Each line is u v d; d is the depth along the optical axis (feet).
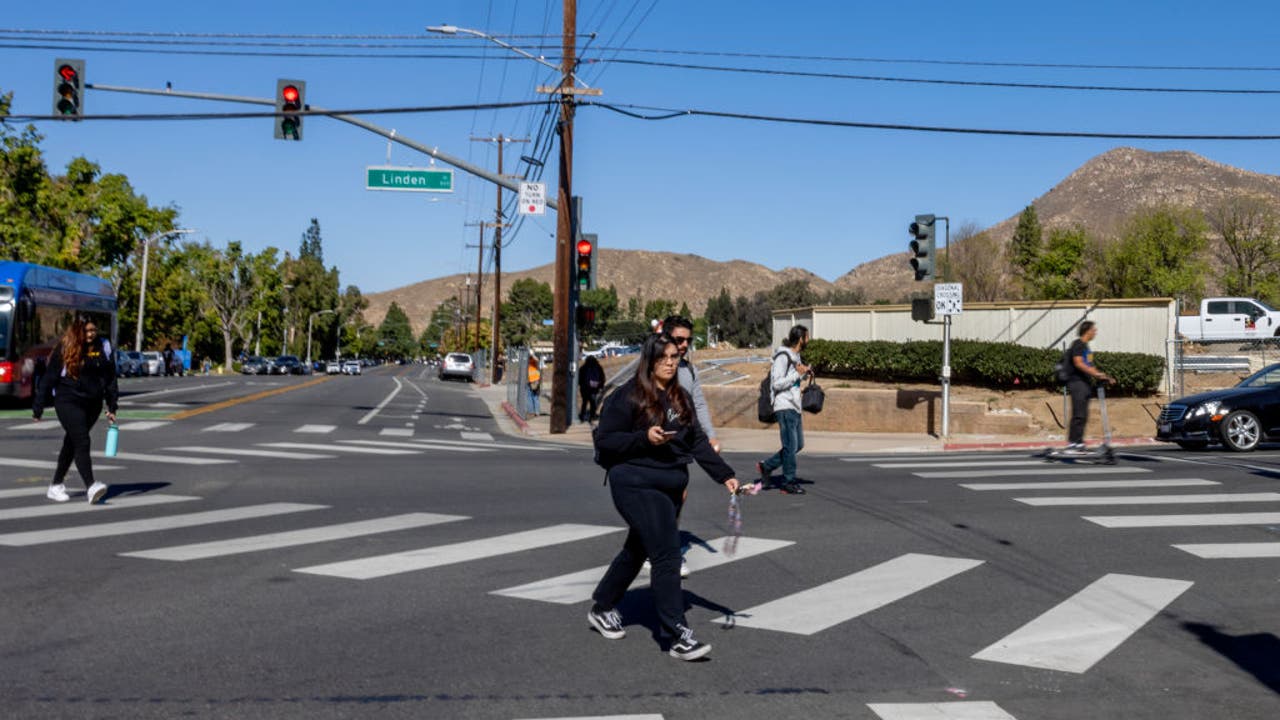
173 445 56.18
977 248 224.12
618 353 254.27
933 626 19.93
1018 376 84.07
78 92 64.90
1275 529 30.04
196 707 14.79
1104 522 31.42
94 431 64.03
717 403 82.58
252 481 40.91
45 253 190.49
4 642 17.97
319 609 20.58
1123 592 22.70
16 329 83.10
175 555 25.80
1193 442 55.31
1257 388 54.19
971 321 96.17
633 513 17.83
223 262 328.70
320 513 32.89
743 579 23.97
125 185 209.87
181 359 254.47
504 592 22.26
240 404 98.17
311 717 14.47
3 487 38.09
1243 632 19.58
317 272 487.20
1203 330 131.54
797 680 16.58
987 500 36.19
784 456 37.99
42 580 22.84
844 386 95.61
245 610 20.42
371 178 74.43
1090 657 17.95
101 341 34.60
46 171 186.39
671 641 18.74
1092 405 78.43
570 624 19.81
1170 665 17.54
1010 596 22.35
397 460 50.57
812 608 21.26
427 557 25.91
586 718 14.65
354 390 153.89
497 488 39.58
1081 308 88.69
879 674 16.94
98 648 17.67
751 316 423.23
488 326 561.84
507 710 14.90
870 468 47.32
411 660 17.30
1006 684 16.47
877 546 27.89
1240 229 228.22
